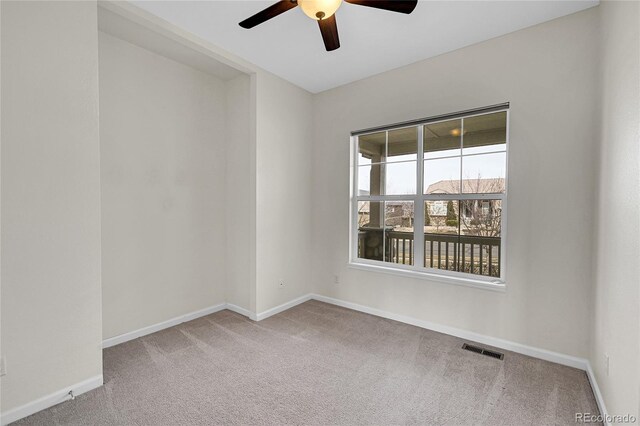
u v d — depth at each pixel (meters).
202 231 3.28
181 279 3.09
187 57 2.91
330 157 3.65
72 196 1.86
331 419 1.70
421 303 2.97
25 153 1.68
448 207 2.89
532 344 2.39
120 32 2.48
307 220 3.79
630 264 1.34
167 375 2.12
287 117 3.46
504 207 2.57
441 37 2.52
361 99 3.37
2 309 1.62
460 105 2.70
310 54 2.83
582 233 2.17
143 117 2.76
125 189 2.65
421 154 3.02
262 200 3.18
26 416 1.69
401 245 3.20
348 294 3.52
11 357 1.65
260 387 1.99
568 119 2.21
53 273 1.79
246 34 2.50
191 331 2.88
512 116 2.45
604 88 1.88
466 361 2.32
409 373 2.16
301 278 3.72
